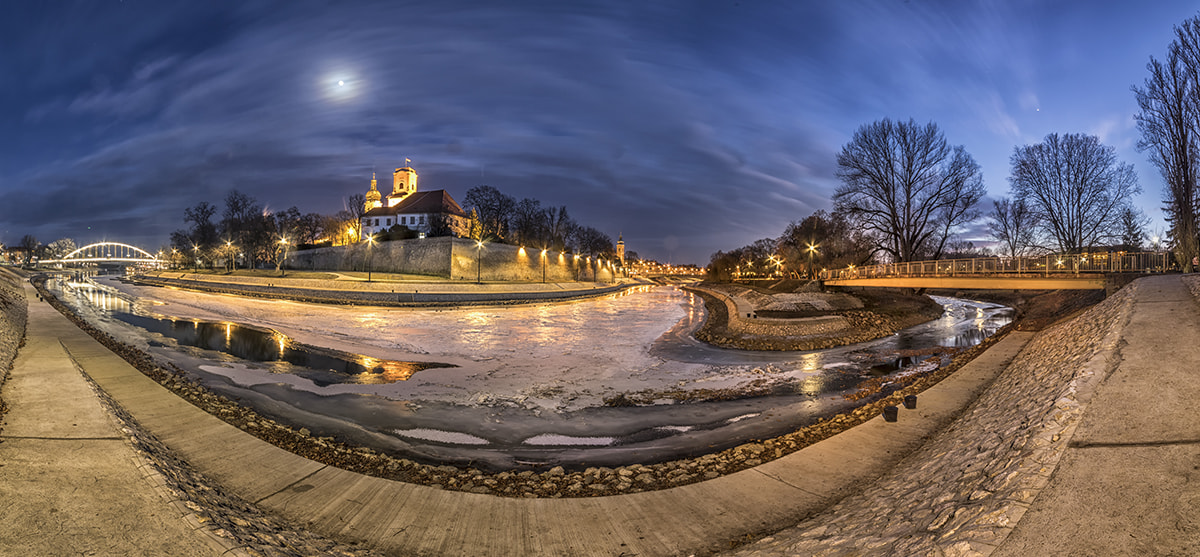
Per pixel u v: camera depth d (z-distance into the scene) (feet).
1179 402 21.84
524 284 232.94
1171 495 15.49
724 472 31.32
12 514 18.67
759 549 20.76
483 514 24.52
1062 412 23.16
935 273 128.57
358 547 21.16
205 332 97.25
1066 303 106.73
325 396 52.34
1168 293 48.39
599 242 530.27
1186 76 97.04
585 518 24.26
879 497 24.07
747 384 63.41
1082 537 14.48
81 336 69.97
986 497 18.44
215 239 354.33
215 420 36.42
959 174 158.10
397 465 32.78
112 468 23.25
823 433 39.17
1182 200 97.96
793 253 268.00
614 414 49.32
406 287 199.21
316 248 314.55
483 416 47.42
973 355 69.46
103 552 16.85
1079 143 155.02
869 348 94.27
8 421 28.76
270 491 26.14
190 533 18.49
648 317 150.92
